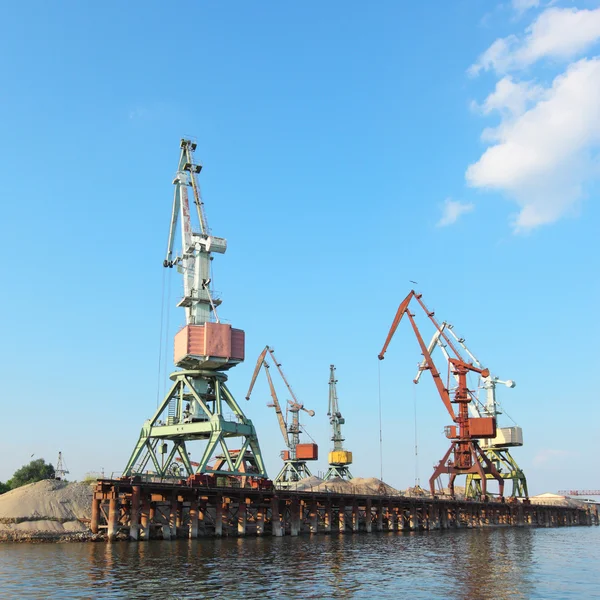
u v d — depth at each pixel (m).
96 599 38.12
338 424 182.00
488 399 148.12
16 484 122.31
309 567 52.75
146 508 68.00
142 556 55.88
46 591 40.16
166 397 85.69
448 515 118.31
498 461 149.50
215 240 88.44
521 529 129.50
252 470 90.56
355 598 40.66
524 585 47.09
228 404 85.81
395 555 64.06
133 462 83.88
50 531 67.00
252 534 79.75
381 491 120.25
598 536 107.12
